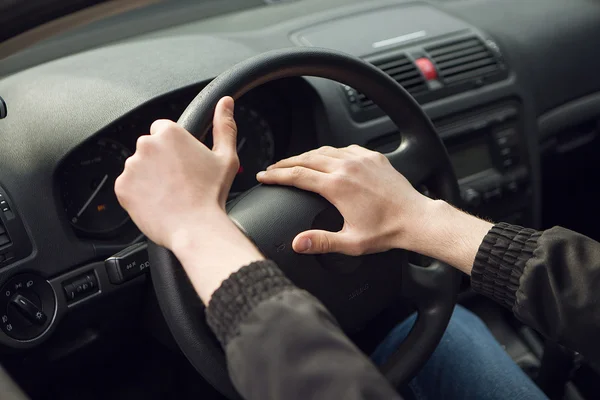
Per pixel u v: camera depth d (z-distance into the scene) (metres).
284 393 0.48
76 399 1.25
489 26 1.50
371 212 0.80
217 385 0.80
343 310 0.86
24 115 1.05
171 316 0.77
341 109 1.21
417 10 1.50
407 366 0.91
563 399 1.19
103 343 1.14
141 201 0.61
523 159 1.47
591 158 1.66
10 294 0.98
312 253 0.79
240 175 1.21
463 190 1.40
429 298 0.93
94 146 1.06
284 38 1.36
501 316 1.52
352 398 0.46
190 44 1.24
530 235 0.73
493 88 1.42
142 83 1.08
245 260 0.57
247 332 0.50
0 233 0.97
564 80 1.55
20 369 1.06
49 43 1.31
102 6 1.31
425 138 0.95
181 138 0.64
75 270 1.02
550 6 1.59
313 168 0.82
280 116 1.21
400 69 1.34
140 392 1.31
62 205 1.03
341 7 1.51
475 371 1.04
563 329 0.68
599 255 0.68
